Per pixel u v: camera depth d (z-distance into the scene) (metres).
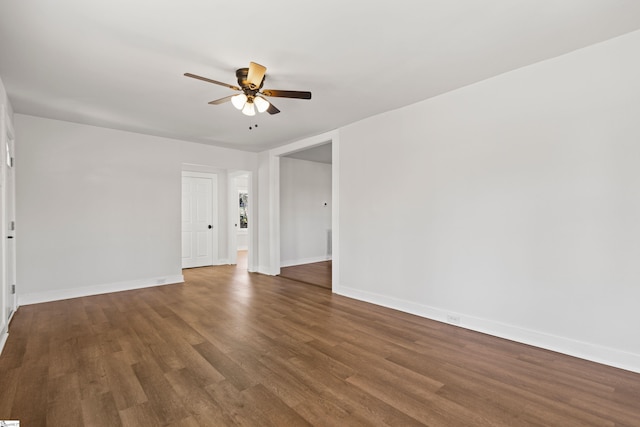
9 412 1.81
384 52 2.53
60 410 1.83
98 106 3.71
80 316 3.54
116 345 2.75
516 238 2.85
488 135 3.02
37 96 3.39
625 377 2.21
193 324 3.29
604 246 2.40
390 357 2.53
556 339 2.62
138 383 2.13
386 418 1.77
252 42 2.37
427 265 3.53
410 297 3.70
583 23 2.16
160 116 4.08
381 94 3.38
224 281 5.49
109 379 2.18
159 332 3.06
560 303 2.61
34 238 4.08
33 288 4.08
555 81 2.63
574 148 2.54
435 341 2.85
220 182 7.43
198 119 4.21
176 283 5.30
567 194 2.57
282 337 2.94
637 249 2.27
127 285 4.83
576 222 2.53
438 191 3.42
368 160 4.18
